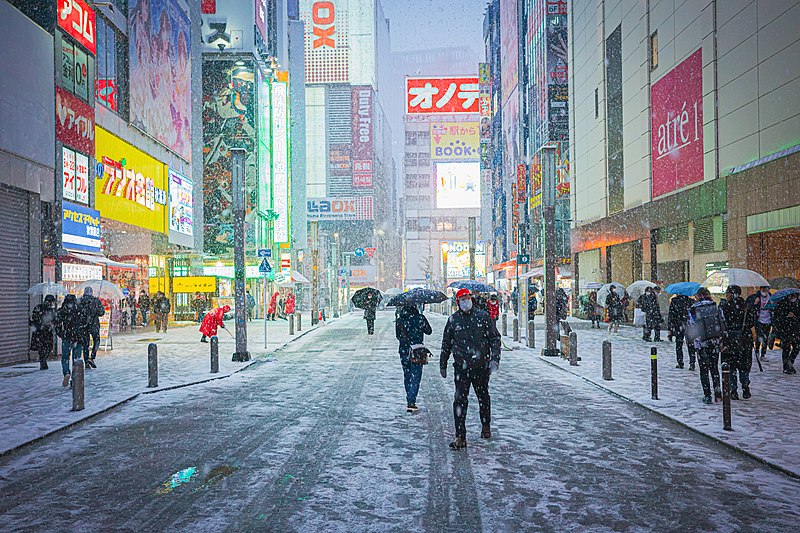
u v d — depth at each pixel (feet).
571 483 22.07
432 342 86.02
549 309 64.28
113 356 67.97
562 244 173.68
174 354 70.23
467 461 24.97
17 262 63.10
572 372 51.83
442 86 427.74
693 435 29.50
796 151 65.41
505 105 254.27
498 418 33.68
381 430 30.66
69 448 27.66
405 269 449.48
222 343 86.63
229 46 192.85
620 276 125.70
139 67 119.24
